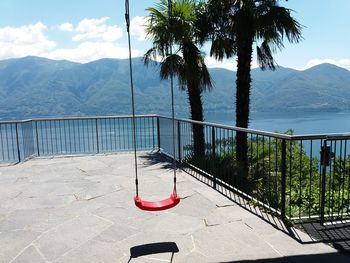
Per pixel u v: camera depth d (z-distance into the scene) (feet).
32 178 21.97
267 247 11.09
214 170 18.67
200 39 34.60
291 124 481.87
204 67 34.35
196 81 33.32
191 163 23.94
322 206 12.64
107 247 11.52
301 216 13.61
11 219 14.44
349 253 10.54
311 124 476.95
